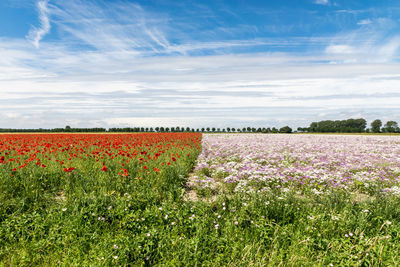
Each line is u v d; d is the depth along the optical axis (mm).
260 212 4961
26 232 4332
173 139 23141
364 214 4809
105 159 10383
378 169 10453
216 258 3664
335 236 4320
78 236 4227
